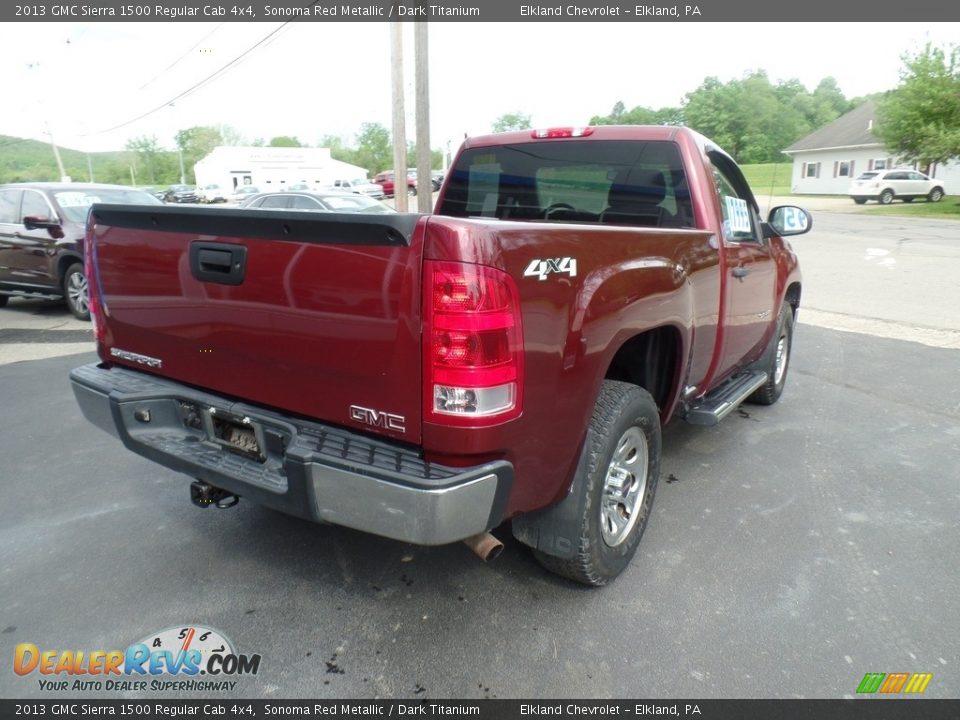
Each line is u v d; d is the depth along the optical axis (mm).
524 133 4344
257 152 59906
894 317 9305
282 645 2703
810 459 4543
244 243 2494
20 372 6793
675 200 3852
